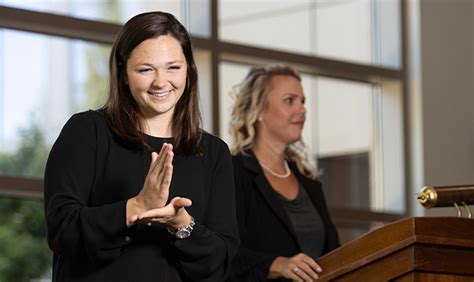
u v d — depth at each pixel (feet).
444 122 31.89
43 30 24.21
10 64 23.72
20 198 24.30
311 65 29.22
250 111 17.70
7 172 23.52
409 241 10.61
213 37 27.35
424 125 31.42
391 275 10.91
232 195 10.93
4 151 23.54
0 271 24.17
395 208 31.12
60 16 24.25
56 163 10.27
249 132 17.65
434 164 31.50
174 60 10.30
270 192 16.70
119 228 9.69
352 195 30.22
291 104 17.76
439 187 11.73
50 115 24.22
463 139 32.19
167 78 10.26
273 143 17.63
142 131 10.59
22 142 23.77
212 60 27.27
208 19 27.37
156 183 9.42
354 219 29.94
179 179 10.54
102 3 25.16
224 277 10.59
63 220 9.88
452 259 10.69
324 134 29.63
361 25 30.91
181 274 10.32
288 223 16.56
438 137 31.71
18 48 23.85
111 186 10.31
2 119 23.57
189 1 27.25
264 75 18.02
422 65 31.55
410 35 31.76
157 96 10.27
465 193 11.76
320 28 29.73
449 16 32.42
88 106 24.76
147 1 26.08
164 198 9.48
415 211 31.24
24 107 23.88
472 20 32.78
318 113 29.58
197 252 10.11
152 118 10.65
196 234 10.05
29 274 24.54
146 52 10.25
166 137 10.66
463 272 10.73
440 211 30.99
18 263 24.39
